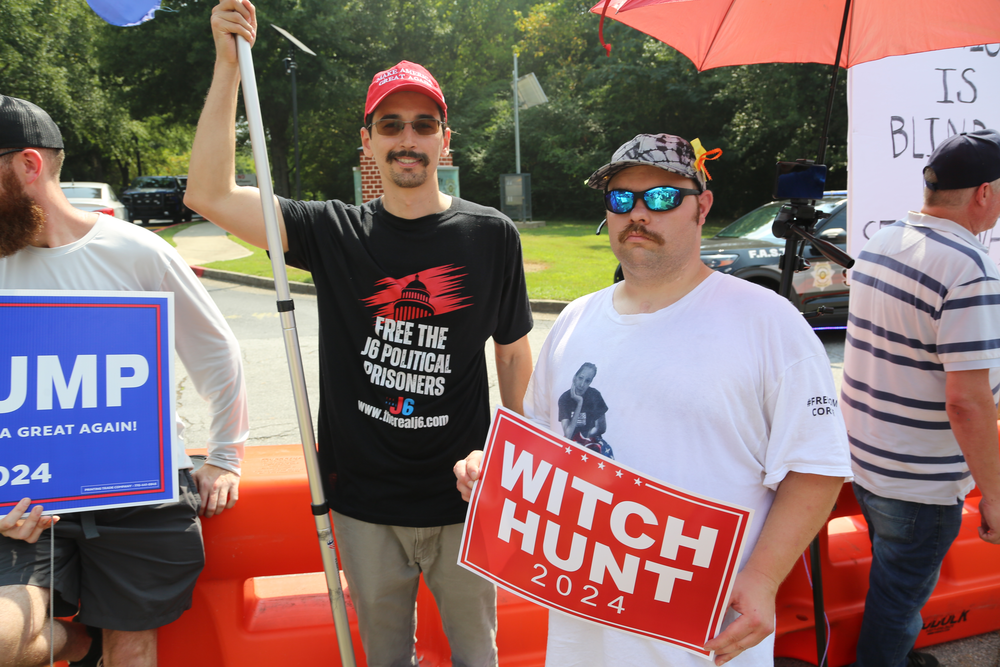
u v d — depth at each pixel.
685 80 24.80
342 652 1.77
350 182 31.94
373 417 1.84
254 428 4.87
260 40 23.59
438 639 2.28
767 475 1.35
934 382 1.90
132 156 41.72
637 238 1.42
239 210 1.81
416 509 1.85
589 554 1.39
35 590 1.58
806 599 2.45
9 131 1.57
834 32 2.24
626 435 1.41
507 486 1.46
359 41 26.95
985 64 2.78
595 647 1.47
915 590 2.02
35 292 1.60
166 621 1.81
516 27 32.91
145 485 1.69
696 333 1.39
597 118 26.42
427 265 1.84
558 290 9.73
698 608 1.33
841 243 7.51
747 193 25.39
